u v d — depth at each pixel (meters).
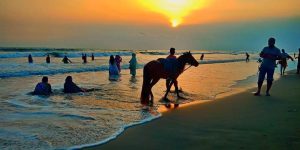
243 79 20.48
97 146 6.11
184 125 7.76
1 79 20.22
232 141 6.20
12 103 10.90
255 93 13.04
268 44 12.40
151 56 68.81
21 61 41.66
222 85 16.70
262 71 12.43
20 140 6.45
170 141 6.41
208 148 5.82
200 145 6.04
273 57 12.17
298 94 12.80
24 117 8.65
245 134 6.68
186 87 15.65
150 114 9.09
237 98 11.95
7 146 6.03
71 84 13.66
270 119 8.05
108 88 15.16
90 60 48.56
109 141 6.45
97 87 15.57
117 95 12.86
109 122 8.10
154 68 11.04
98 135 6.86
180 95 12.83
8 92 13.77
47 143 6.25
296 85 16.14
